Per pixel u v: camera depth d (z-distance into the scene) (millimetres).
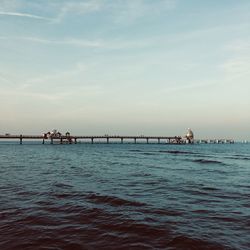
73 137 185500
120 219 11680
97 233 10008
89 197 16281
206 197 16734
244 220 11773
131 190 18984
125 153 80188
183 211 13242
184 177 26734
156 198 16297
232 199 16156
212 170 33656
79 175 27719
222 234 9969
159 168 36062
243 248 8703
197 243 9070
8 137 159625
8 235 9758
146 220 11602
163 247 8773
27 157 57719
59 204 14422
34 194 17172
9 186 20281
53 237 9570
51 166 37719
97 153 78875
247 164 43719
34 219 11664
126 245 8922
